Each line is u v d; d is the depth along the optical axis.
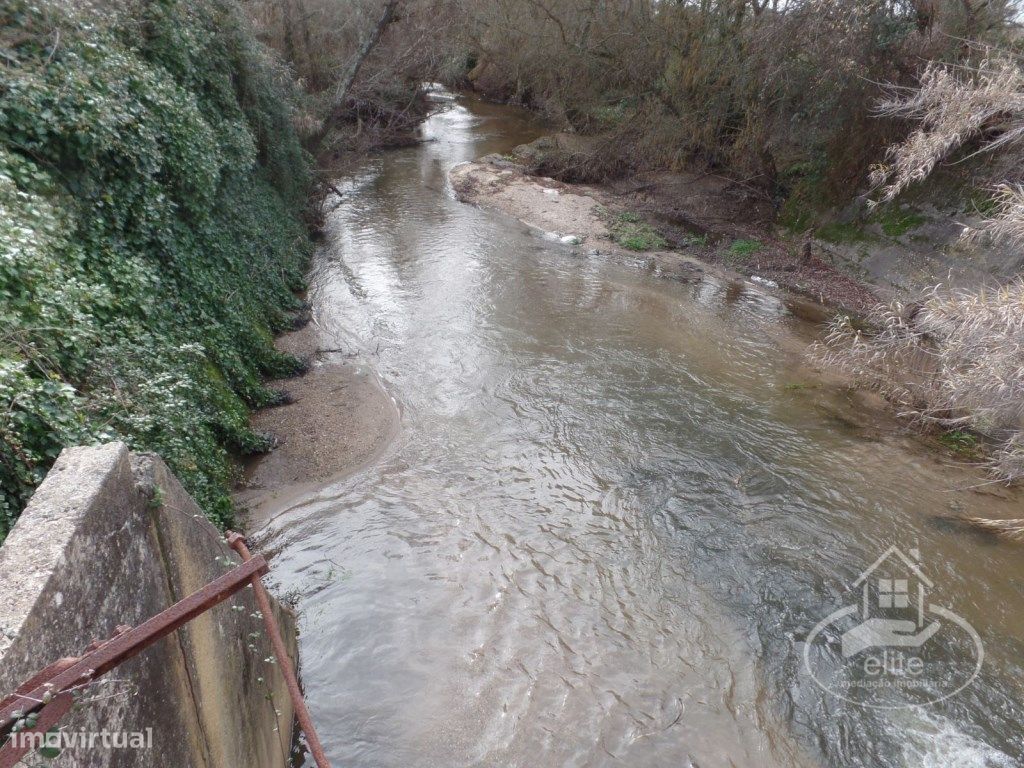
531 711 5.74
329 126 18.91
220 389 8.64
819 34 15.33
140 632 2.01
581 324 13.27
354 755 5.30
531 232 18.81
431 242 17.38
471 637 6.41
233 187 12.09
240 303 10.56
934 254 13.47
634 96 22.83
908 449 9.62
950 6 13.60
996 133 12.69
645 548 7.62
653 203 20.92
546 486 8.54
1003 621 6.85
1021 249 10.58
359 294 14.04
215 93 11.78
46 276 5.46
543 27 25.66
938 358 10.16
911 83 14.16
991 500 8.59
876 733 5.71
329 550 7.34
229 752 3.41
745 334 13.20
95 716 2.07
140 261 7.57
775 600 7.00
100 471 2.54
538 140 26.31
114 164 7.53
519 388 10.77
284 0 19.12
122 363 5.90
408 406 10.13
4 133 6.25
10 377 4.23
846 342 12.70
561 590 7.00
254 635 4.19
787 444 9.67
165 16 10.09
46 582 2.01
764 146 18.59
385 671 6.02
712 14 19.38
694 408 10.49
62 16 7.26
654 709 5.82
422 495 8.26
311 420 9.60
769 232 18.41
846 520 8.18
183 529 3.22
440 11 23.81
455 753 5.37
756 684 6.10
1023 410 8.40
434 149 27.25
